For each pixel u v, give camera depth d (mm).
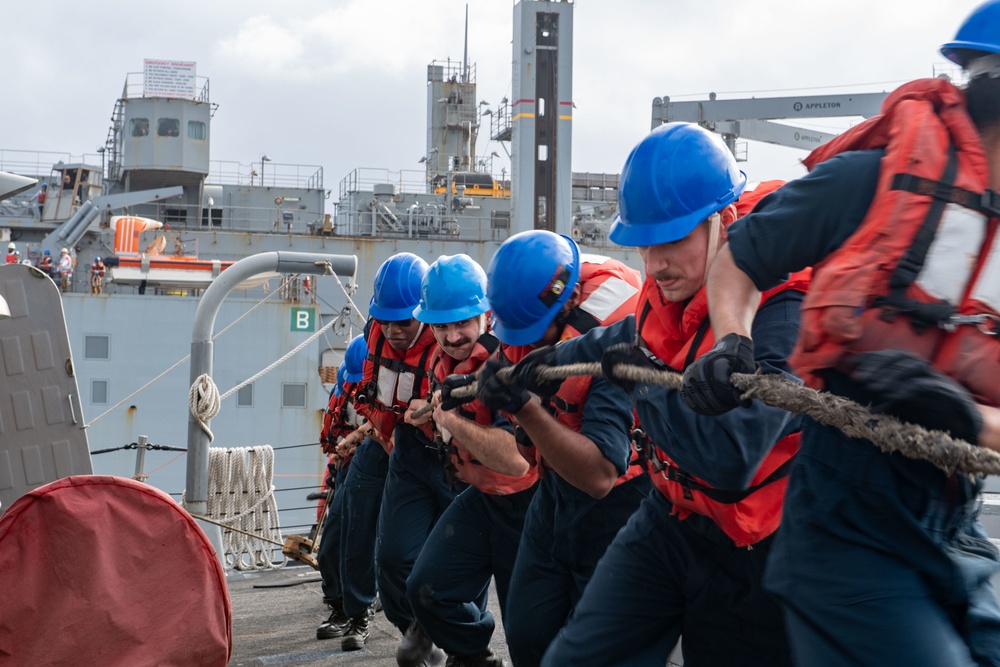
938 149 2016
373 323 5852
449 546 4727
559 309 3822
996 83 2035
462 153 34969
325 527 7336
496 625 6859
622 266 3980
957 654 2004
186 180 29891
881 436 1949
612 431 3439
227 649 3840
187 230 24672
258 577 11102
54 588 3707
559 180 28656
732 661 3098
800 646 2146
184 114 29594
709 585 2994
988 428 1911
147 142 29438
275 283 21906
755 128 27141
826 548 2094
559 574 3988
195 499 9125
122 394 20281
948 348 2002
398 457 5727
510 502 4590
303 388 20547
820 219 2146
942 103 2064
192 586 3803
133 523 3791
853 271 2029
